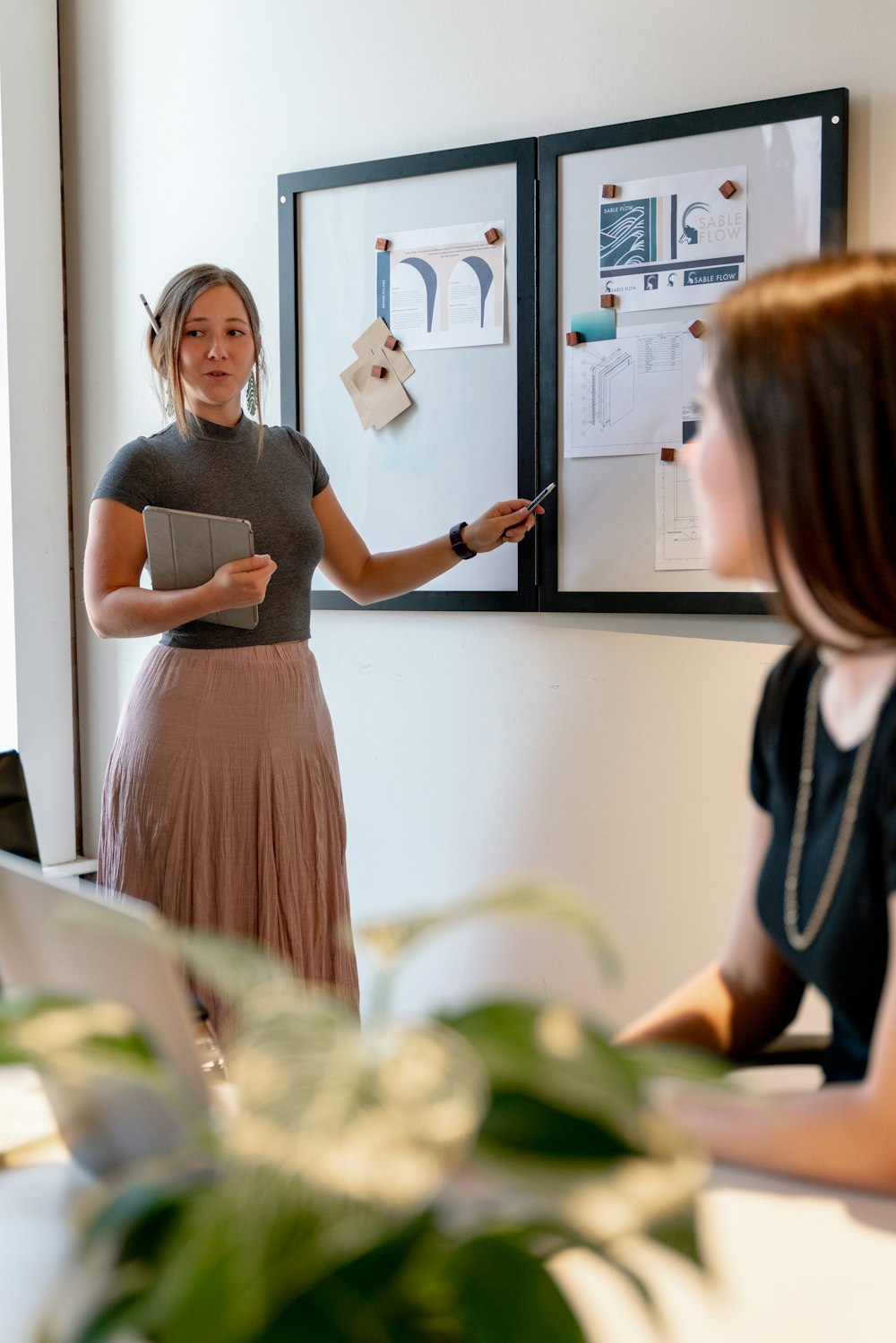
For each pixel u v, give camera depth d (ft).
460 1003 1.59
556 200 7.66
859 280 3.03
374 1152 1.19
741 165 7.06
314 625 8.88
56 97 9.73
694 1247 1.40
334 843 7.72
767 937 3.79
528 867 8.13
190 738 7.23
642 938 7.75
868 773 3.13
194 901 7.27
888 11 6.68
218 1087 3.44
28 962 2.77
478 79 7.97
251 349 7.52
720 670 7.39
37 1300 2.43
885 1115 2.69
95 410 9.89
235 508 7.41
